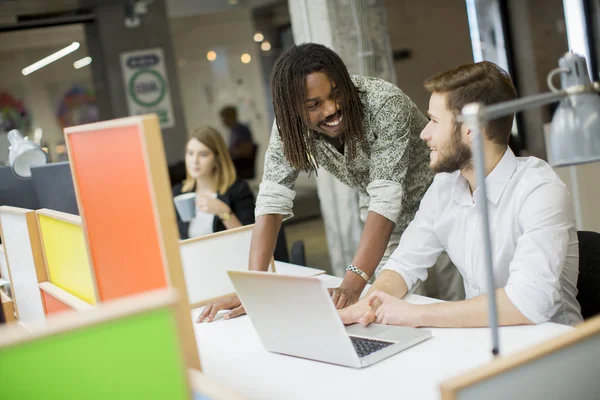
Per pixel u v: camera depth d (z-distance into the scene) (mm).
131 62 8109
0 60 7766
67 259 1742
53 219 1784
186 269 2160
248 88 8852
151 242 1284
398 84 8531
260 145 8938
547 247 1555
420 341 1515
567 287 1703
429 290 4266
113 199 1370
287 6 8766
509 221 1678
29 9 7574
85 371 844
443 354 1428
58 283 1865
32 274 2008
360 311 1694
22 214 1966
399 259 1901
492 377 867
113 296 1474
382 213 1958
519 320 1519
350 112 1975
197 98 8641
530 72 8430
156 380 878
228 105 8773
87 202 1485
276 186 2197
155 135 1224
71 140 1484
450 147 1667
